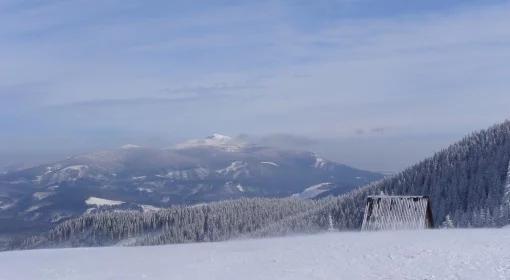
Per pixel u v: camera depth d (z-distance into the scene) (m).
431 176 145.88
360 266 26.02
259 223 156.62
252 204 166.62
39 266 33.31
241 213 161.12
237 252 34.25
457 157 147.25
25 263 35.25
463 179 138.00
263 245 37.81
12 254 42.75
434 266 24.64
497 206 103.00
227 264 29.42
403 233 40.38
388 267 25.23
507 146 138.62
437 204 136.38
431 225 62.19
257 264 28.72
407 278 22.78
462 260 25.50
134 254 37.47
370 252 29.78
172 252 37.16
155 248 41.34
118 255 37.28
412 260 26.42
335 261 27.88
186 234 156.50
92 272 29.73
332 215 134.75
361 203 136.50
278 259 29.86
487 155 140.88
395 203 62.97
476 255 26.52
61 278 28.30
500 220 95.62
